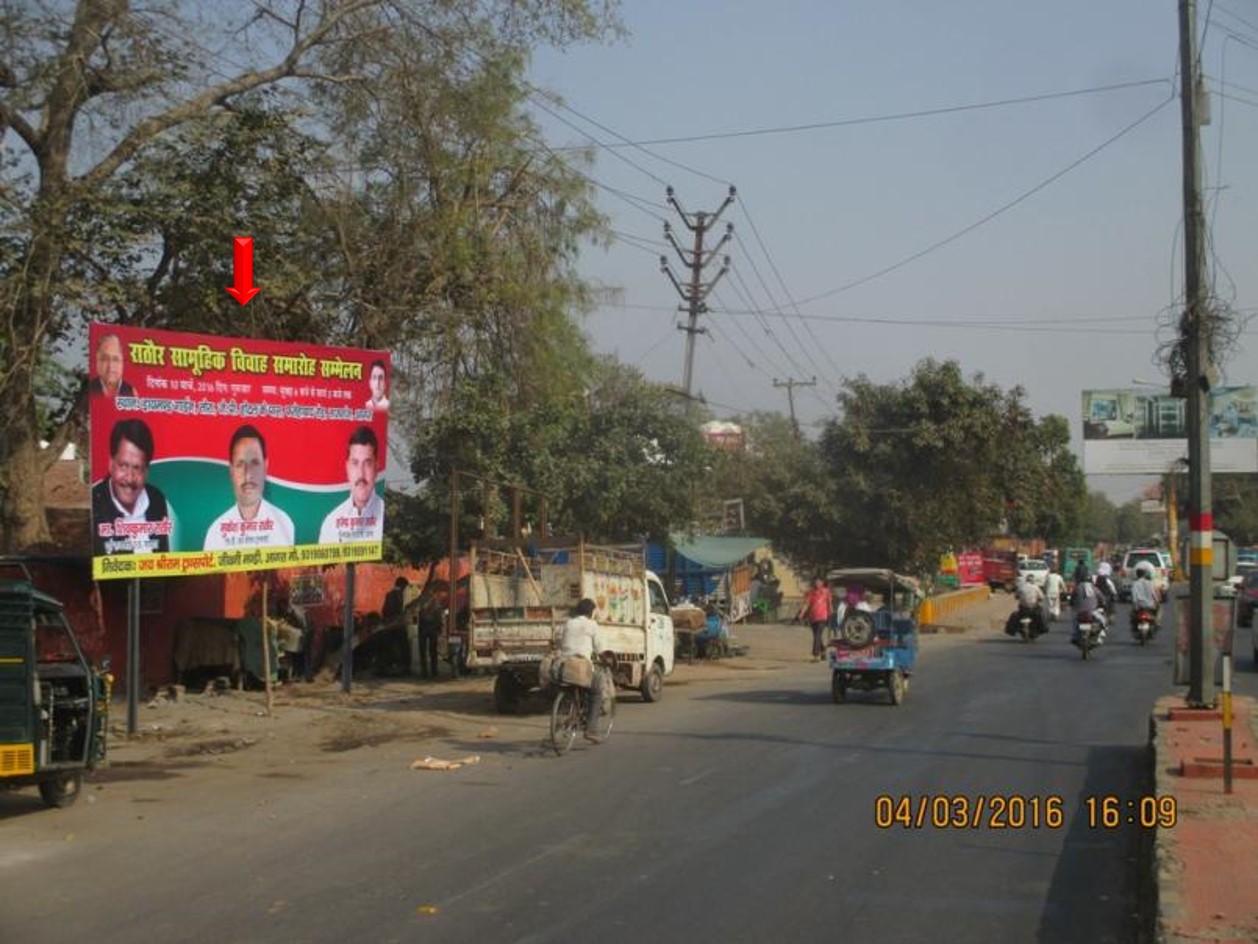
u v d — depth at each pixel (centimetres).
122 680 1939
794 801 1027
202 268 1883
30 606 1026
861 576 1891
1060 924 679
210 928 683
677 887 753
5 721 1000
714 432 4684
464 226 2117
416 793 1108
